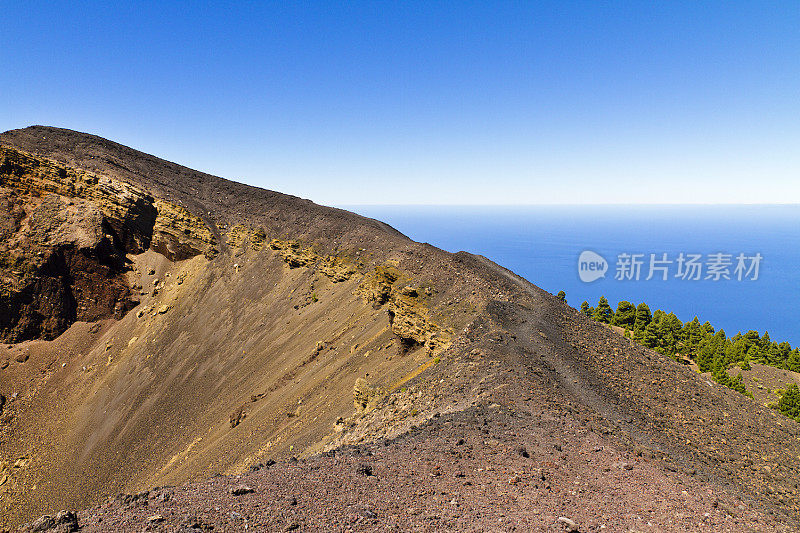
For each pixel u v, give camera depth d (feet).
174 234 314.76
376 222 335.26
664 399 117.39
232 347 240.73
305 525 36.01
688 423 107.14
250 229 330.34
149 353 253.03
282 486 44.68
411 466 53.67
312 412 147.13
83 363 256.11
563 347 128.26
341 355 179.93
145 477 167.53
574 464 58.70
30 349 254.06
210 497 40.47
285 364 202.49
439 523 39.24
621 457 64.59
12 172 271.08
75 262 276.21
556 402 85.71
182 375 229.45
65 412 223.92
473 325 129.49
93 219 284.61
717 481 73.46
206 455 157.48
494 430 68.54
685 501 51.72
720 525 46.39
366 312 202.59
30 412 224.94
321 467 51.98
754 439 107.04
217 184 402.52
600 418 86.07
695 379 137.18
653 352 151.12
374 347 169.89
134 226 305.94
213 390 209.97
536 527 39.47
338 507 40.47
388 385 130.21
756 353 295.48
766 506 63.26
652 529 42.83
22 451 201.77
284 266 295.48
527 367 101.60
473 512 42.06
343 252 268.21
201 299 288.30
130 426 203.10
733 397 130.72
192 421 193.77
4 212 261.65
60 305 268.82
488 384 92.53
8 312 251.60
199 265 313.53
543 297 168.55
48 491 175.83
